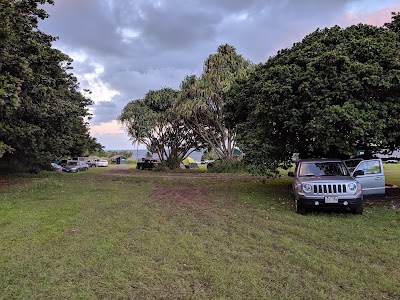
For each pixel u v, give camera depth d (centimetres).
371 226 758
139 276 464
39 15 1496
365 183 1148
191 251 573
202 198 1250
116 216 880
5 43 1155
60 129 2084
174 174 3019
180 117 3519
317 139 1034
